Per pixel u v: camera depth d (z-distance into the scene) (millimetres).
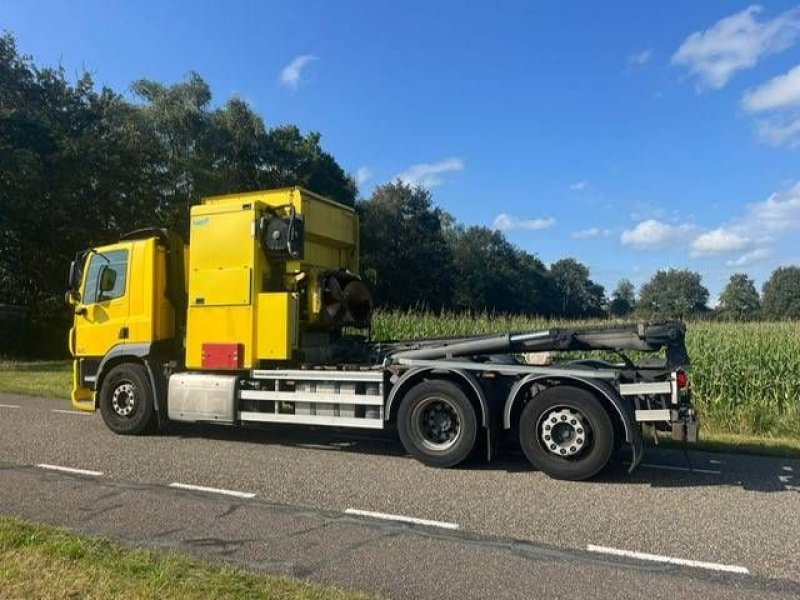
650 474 8383
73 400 11625
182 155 43469
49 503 6594
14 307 30656
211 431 11195
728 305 85500
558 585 4785
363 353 10328
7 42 33531
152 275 10773
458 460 8484
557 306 123375
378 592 4586
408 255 76250
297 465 8586
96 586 4332
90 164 34312
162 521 6070
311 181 56531
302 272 10094
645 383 8031
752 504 7016
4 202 29797
